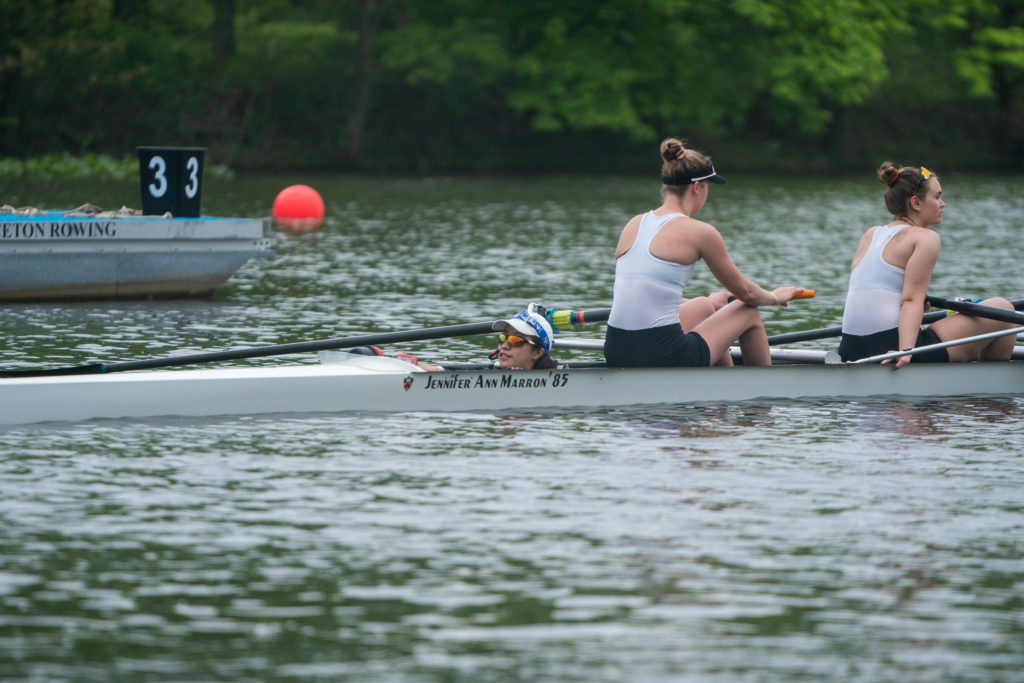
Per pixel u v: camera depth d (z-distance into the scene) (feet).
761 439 80.94
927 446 79.61
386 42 493.36
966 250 214.90
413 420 85.51
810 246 223.30
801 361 101.50
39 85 458.09
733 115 518.37
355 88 485.15
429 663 47.34
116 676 46.03
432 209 305.12
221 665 47.03
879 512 65.51
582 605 52.85
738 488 69.56
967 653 48.67
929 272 94.53
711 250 89.20
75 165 390.01
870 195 372.38
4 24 457.68
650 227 90.63
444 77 472.44
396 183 412.16
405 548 59.47
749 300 91.71
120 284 150.30
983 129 561.02
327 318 136.15
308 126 491.31
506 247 217.36
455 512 64.90
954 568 57.47
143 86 468.75
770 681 46.24
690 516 64.54
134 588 54.34
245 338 122.11
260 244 156.35
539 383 89.35
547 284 168.66
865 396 94.94
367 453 76.54
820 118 501.56
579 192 379.76
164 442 78.48
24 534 60.95
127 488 68.64
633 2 479.82
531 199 346.33
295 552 58.85
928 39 542.98
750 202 340.80
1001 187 409.28
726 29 498.28
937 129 558.56
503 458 75.66
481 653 48.24
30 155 453.17
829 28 483.92
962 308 95.81
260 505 65.87
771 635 50.11
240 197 330.34
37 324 129.08
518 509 65.51
